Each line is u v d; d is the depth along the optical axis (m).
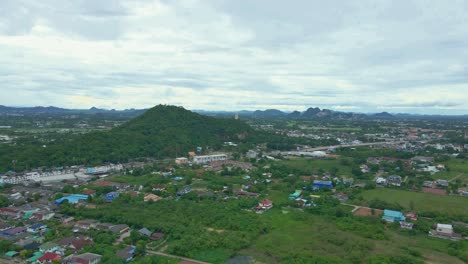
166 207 136.25
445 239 113.56
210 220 123.56
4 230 113.62
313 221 125.88
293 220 127.50
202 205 140.38
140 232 111.31
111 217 124.50
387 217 129.12
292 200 149.62
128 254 96.88
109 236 109.00
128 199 146.62
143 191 162.88
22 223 120.94
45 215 127.88
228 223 120.69
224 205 141.12
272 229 119.12
